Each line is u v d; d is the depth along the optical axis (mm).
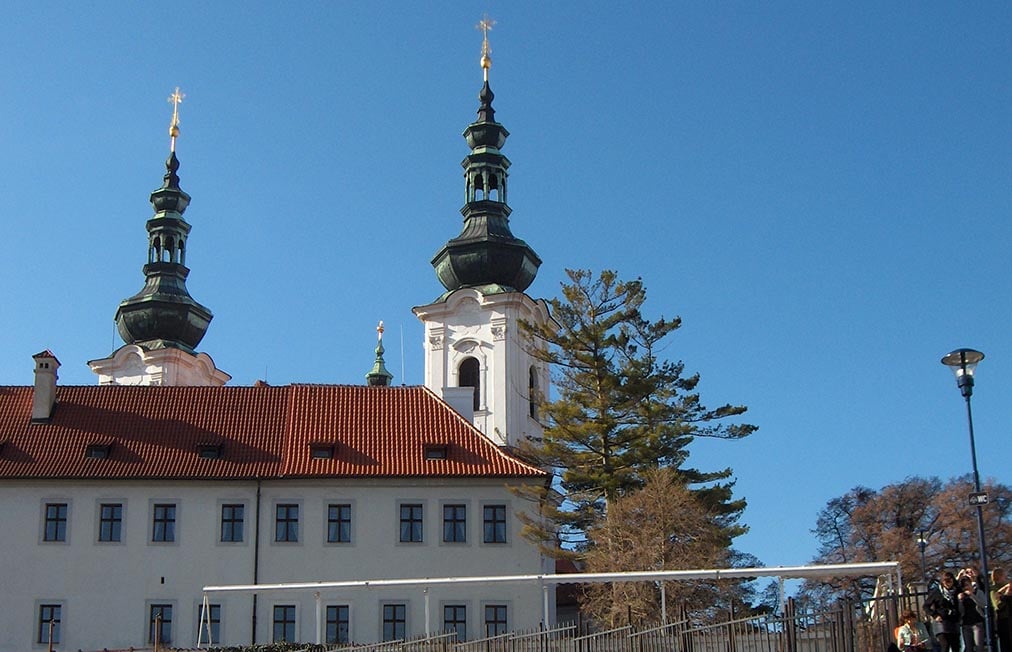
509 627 58500
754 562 61656
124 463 60844
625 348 63781
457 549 59844
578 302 64688
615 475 60344
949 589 27859
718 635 32719
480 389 80938
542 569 61125
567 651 36250
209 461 61250
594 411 63156
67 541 59375
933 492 83375
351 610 58781
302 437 63062
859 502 86562
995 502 80375
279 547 59656
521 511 60125
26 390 66562
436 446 62031
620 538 57719
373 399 66000
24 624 58406
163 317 92062
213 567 59344
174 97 98375
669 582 56406
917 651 26750
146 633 58500
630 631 35906
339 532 60062
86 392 66250
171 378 90062
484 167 86312
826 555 85750
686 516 57500
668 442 62375
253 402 65750
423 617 58656
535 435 82438
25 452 61344
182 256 96062
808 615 30297
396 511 60312
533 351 65875
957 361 29688
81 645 58219
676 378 64812
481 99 88938
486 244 83562
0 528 59406
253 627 58344
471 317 82250
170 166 97312
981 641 27422
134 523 59750
